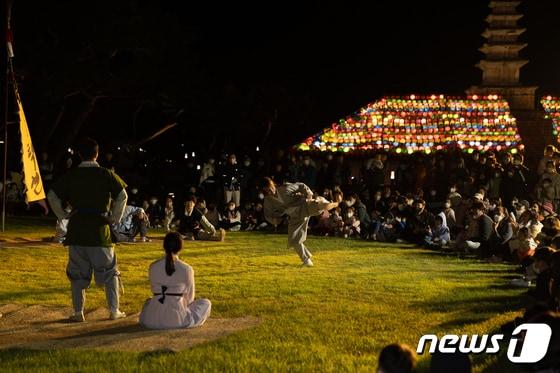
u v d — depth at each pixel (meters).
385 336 9.09
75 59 32.91
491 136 35.03
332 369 7.56
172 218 25.69
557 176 23.41
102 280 10.20
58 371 7.48
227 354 8.13
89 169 10.15
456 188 27.25
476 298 12.00
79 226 10.02
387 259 17.88
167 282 9.54
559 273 8.89
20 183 28.31
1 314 10.51
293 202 16.03
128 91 35.66
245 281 13.71
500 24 41.66
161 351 8.23
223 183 28.02
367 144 34.72
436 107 36.31
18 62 31.41
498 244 18.05
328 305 11.23
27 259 16.56
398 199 23.52
